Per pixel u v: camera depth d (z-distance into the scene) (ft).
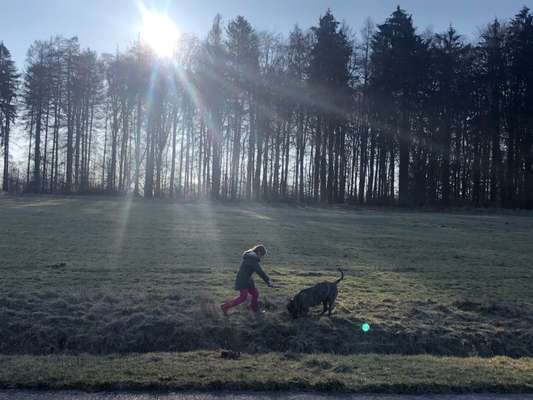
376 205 175.63
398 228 107.04
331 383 24.97
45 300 38.81
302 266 59.21
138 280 48.06
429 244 83.10
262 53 184.03
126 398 22.99
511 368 28.78
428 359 30.12
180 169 197.16
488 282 53.67
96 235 80.12
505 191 185.88
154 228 92.53
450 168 190.19
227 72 177.06
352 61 188.14
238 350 33.27
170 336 33.99
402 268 60.18
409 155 185.78
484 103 185.88
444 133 185.37
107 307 37.73
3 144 193.36
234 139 185.88
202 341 33.71
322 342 34.12
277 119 182.91
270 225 104.78
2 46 193.67
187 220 108.68
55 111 192.13
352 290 46.96
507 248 81.35
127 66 178.81
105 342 33.14
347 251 72.95
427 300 43.78
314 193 188.85
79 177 196.44
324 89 175.52
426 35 191.31
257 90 178.09
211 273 52.37
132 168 198.70
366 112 183.21
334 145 188.34
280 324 35.68
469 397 24.48
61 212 115.55
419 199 181.37
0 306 36.83
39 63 189.26
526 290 50.24
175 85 179.93
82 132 193.26
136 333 33.94
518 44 178.60
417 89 175.32
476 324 38.34
